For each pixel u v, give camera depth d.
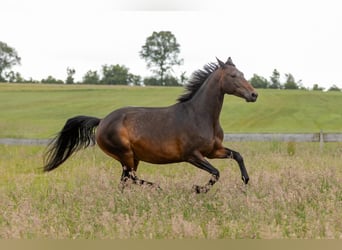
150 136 10.96
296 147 20.83
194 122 10.75
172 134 10.81
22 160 18.03
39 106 62.91
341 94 71.25
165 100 66.75
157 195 10.27
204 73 11.10
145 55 164.00
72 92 81.94
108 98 70.88
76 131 12.24
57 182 12.83
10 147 22.33
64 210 9.60
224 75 10.75
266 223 8.19
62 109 59.50
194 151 10.77
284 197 9.79
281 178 11.77
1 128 40.28
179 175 13.45
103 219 8.58
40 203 10.24
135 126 11.16
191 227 7.77
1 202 10.09
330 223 8.10
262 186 10.98
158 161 11.20
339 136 21.17
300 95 68.69
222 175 12.49
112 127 11.38
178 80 140.62
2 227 8.48
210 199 10.12
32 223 8.45
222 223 8.62
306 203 9.66
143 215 8.75
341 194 10.61
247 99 10.66
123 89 88.31
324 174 11.85
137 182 11.18
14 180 12.98
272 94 69.94
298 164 14.23
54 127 41.25
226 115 51.53
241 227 8.13
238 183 11.09
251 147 20.14
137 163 11.62
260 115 51.62
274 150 19.58
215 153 11.11
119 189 10.93
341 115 51.84
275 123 46.31
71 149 12.27
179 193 10.49
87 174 13.37
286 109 55.72
